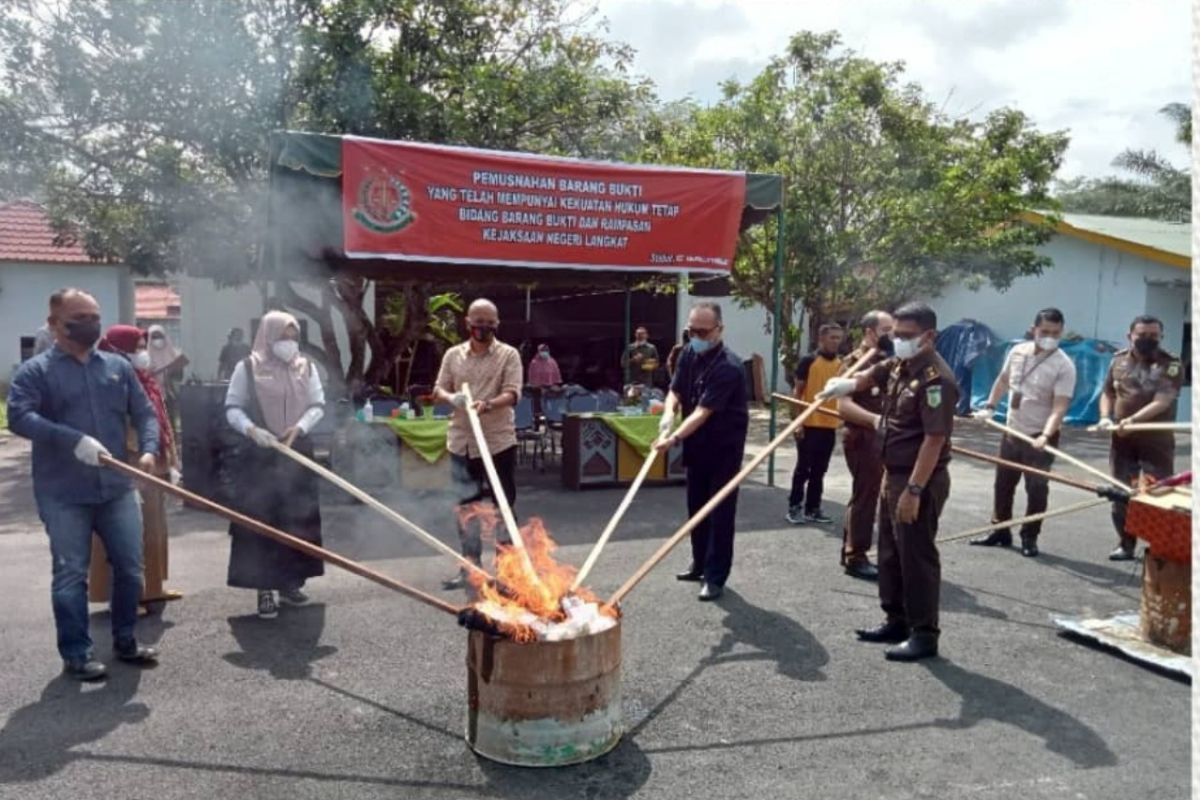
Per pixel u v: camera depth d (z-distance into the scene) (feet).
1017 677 14.16
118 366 14.16
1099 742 11.99
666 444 16.98
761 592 18.47
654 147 49.44
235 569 16.34
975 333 57.06
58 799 10.34
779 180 30.37
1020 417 21.91
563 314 63.26
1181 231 62.03
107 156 36.60
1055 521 26.02
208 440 19.77
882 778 11.01
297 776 10.94
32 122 35.83
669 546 13.82
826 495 29.17
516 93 39.09
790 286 49.65
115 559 14.06
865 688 13.69
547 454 37.58
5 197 36.65
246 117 35.27
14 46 33.91
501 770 11.13
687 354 18.63
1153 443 21.25
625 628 16.26
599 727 11.43
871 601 17.93
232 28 34.37
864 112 49.08
